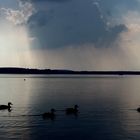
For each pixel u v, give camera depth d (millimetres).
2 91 116812
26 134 44438
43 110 64312
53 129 47281
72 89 128250
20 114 59562
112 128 47781
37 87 144000
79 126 49156
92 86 154000
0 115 58531
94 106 70250
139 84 181625
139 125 49688
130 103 76562
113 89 131250
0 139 41906
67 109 61312
